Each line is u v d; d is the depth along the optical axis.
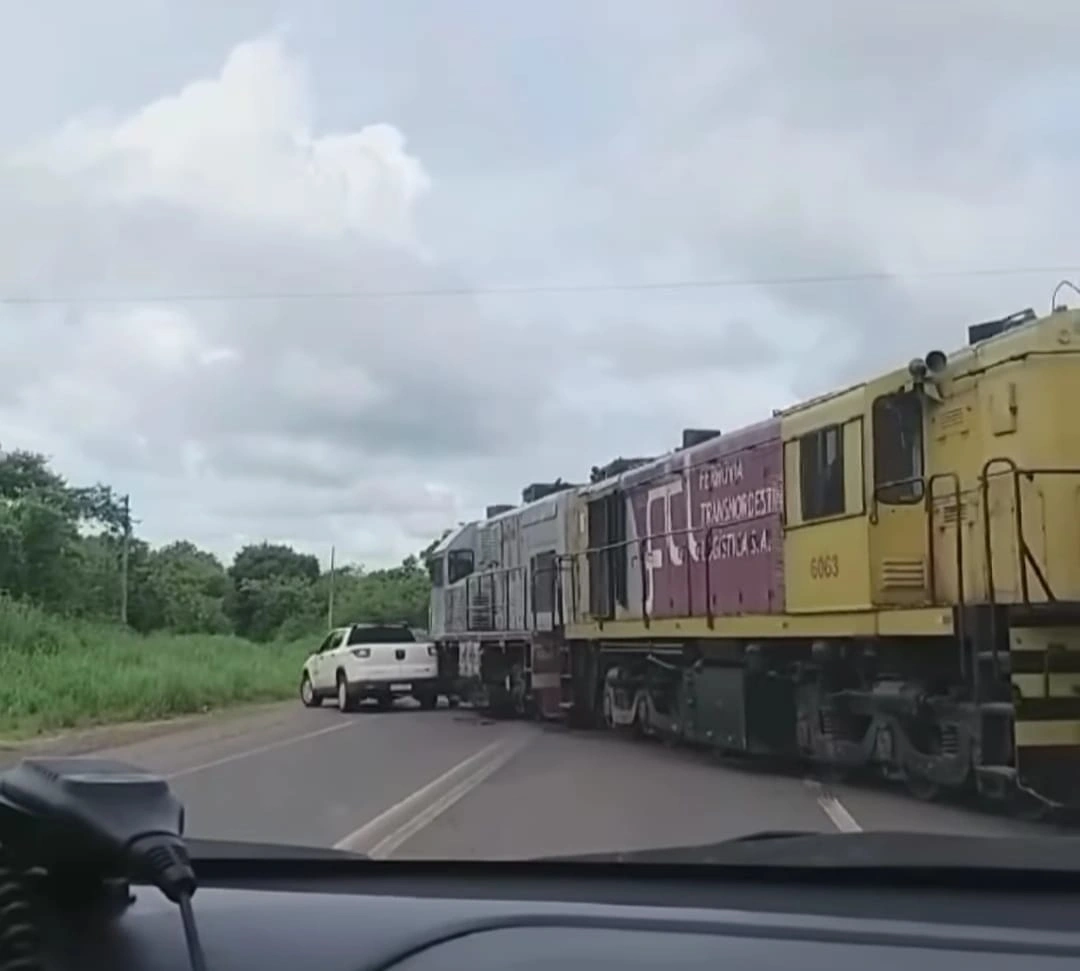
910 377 12.48
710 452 16.81
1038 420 11.16
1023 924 2.63
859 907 2.83
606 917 2.70
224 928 2.73
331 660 31.05
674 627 17.50
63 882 2.60
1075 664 10.75
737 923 2.62
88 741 21.59
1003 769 10.76
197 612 71.88
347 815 11.30
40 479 60.84
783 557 14.67
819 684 14.13
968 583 11.84
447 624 30.34
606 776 14.45
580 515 21.81
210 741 21.05
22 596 46.88
